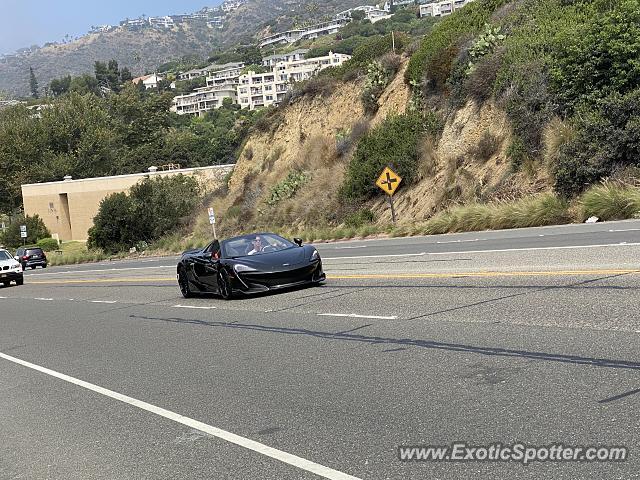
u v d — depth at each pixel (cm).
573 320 911
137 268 3675
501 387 689
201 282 1770
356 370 843
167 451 658
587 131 2500
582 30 2786
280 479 549
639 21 2656
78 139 10506
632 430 543
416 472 523
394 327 1053
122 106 11475
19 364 1223
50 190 7869
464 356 826
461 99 3375
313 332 1115
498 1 3800
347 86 4822
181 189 6203
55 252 6750
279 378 866
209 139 11825
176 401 830
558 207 2425
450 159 3195
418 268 1672
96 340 1378
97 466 645
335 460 571
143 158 10612
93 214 7419
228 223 4828
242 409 757
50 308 2145
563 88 2778
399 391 731
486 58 3278
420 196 3300
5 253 3638
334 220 3809
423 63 3894
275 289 1553
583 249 1538
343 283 1606
